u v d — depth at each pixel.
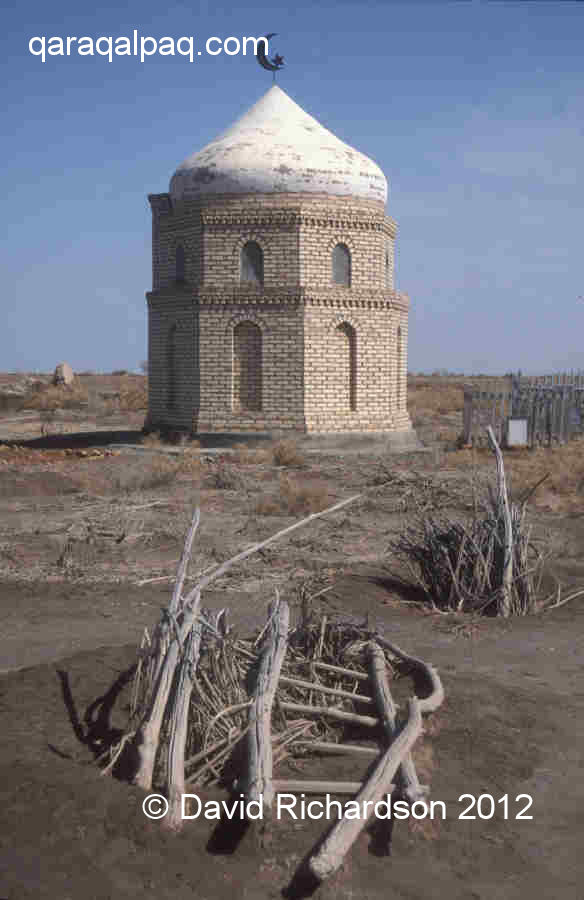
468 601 12.11
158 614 11.46
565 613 11.98
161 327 34.47
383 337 33.22
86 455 27.88
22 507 19.17
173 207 33.97
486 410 32.50
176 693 6.71
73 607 11.74
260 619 10.98
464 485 22.14
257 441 32.03
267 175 31.88
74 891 5.19
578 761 7.41
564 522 18.17
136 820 5.77
